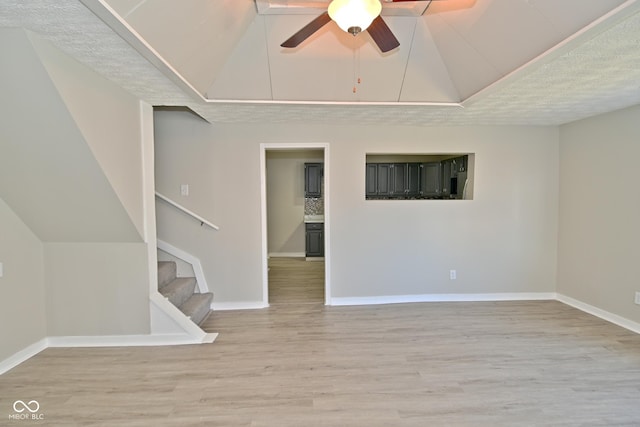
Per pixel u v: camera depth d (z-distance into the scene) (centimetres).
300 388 230
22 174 232
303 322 352
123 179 260
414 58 279
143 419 199
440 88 300
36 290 284
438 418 199
